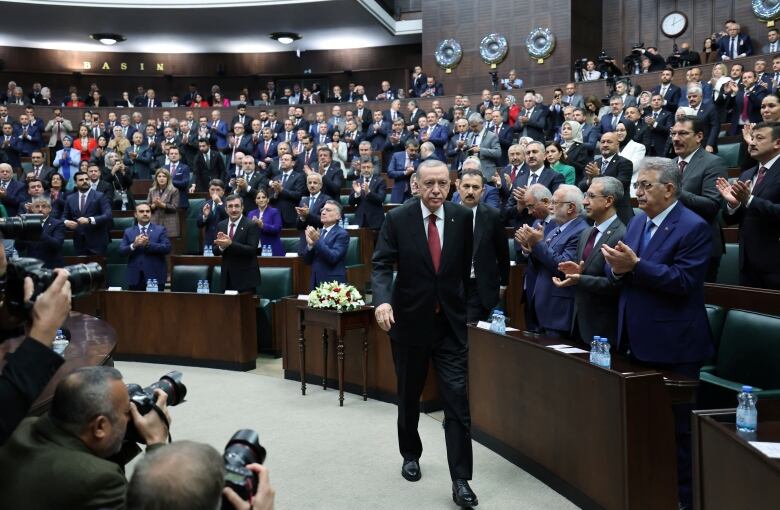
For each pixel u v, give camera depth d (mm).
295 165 10750
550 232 4730
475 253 4570
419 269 3502
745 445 2160
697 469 2479
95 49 21578
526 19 16922
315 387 5891
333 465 4066
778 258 4133
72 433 1848
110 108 16469
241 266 6832
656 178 3246
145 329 6871
